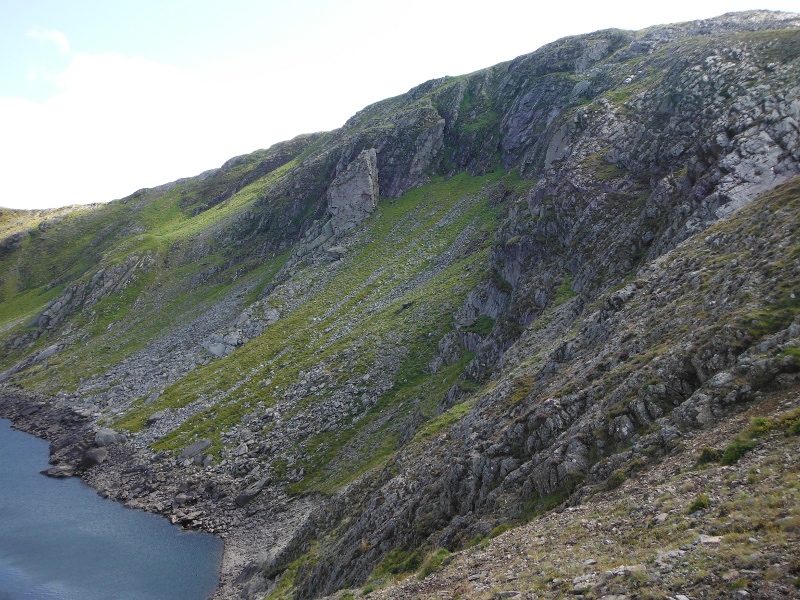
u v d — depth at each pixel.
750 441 17.23
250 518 67.31
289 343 107.50
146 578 56.81
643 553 14.88
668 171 59.28
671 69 80.81
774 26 101.69
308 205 180.62
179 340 140.88
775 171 42.44
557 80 141.50
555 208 71.12
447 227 127.94
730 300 25.05
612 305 35.97
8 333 184.62
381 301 109.00
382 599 22.95
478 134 156.25
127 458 89.75
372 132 173.12
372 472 49.91
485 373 59.59
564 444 24.78
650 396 23.12
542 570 17.08
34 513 74.38
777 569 11.25
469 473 30.17
